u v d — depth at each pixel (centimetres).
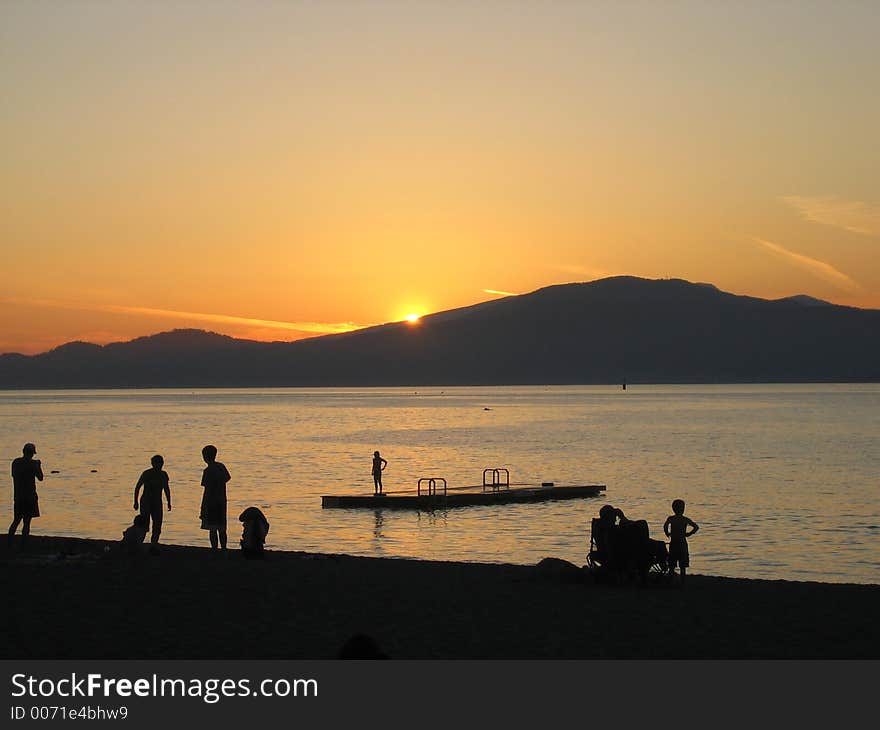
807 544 3622
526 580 2061
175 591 1911
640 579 2017
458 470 6950
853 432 11469
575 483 6038
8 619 1661
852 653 1470
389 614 1723
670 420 14562
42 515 4438
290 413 18800
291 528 4028
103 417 17600
